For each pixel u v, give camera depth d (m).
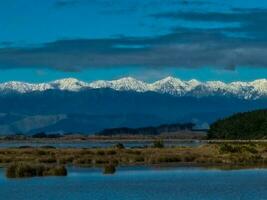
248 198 140.38
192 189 156.25
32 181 175.00
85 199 139.12
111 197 142.50
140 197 142.25
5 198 140.75
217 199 139.38
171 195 145.50
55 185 165.12
